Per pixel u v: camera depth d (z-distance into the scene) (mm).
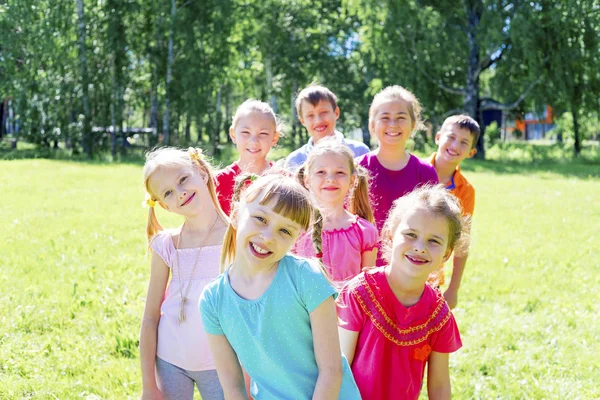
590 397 4570
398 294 2971
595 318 6344
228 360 2803
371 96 30641
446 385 3080
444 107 31047
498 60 28750
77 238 9375
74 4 26797
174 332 3344
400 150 4656
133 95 29625
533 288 7375
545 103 27797
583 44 27156
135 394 4418
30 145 32125
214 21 27922
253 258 2607
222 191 4566
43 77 27047
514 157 33094
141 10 27375
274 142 4766
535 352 5391
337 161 3836
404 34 28094
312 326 2629
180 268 3398
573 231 11000
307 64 34594
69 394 4363
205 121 29891
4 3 27562
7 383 4469
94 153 27672
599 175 22609
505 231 10859
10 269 7438
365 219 4109
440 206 2918
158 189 3395
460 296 6934
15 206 12094
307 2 35188
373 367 2924
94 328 5625
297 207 2584
